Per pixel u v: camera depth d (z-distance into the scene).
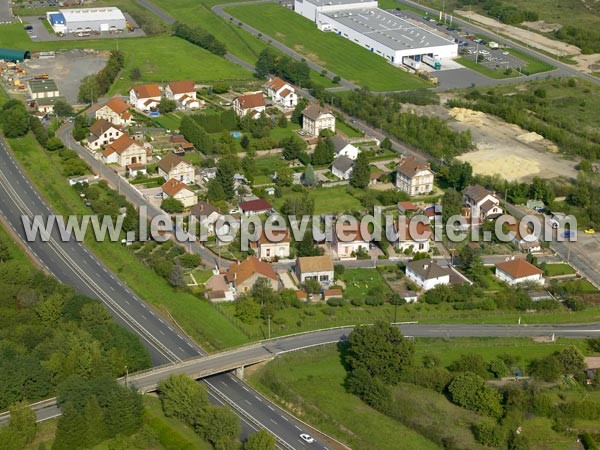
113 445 196.38
